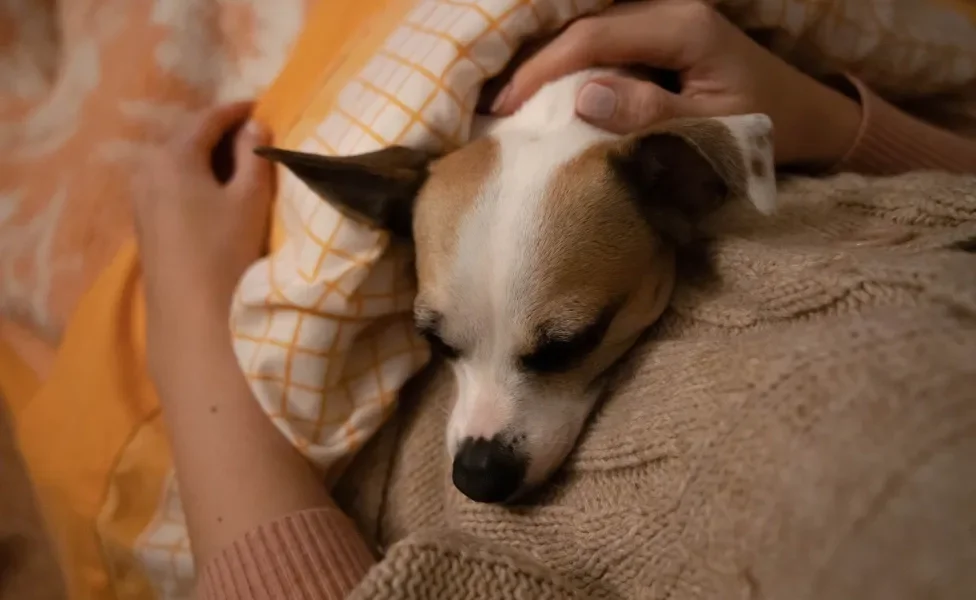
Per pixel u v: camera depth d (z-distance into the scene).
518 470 0.85
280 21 1.46
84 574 1.19
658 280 0.92
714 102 0.99
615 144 0.90
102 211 1.49
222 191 1.19
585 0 0.97
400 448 1.04
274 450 0.96
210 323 1.05
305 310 0.97
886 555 0.42
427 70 0.94
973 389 0.47
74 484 1.21
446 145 0.96
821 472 0.49
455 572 0.65
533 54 1.00
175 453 0.99
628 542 0.67
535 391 0.91
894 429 0.48
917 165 1.12
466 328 0.92
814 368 0.55
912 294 0.60
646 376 0.77
